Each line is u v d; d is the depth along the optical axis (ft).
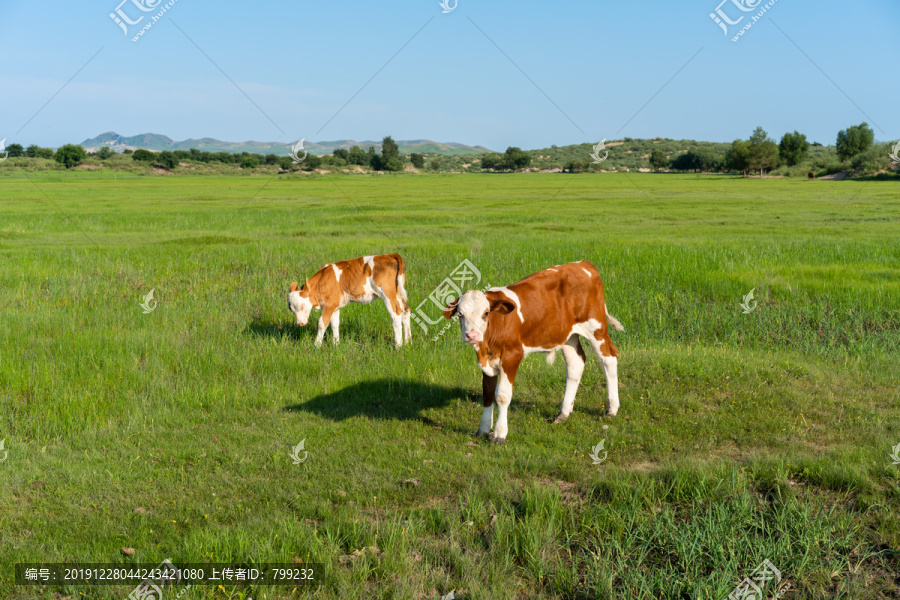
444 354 33.17
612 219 114.11
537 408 26.11
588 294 24.07
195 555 15.16
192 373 29.91
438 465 20.44
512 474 20.03
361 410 26.11
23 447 22.20
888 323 37.29
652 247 70.08
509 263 60.23
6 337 33.88
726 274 52.31
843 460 19.61
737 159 363.35
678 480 18.29
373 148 508.53
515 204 155.43
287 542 15.62
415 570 14.83
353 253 66.54
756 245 71.77
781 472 18.78
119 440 22.97
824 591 13.98
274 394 27.63
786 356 32.07
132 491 19.06
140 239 82.23
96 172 402.31
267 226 102.12
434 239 82.17
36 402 25.88
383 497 18.48
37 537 16.44
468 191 223.71
